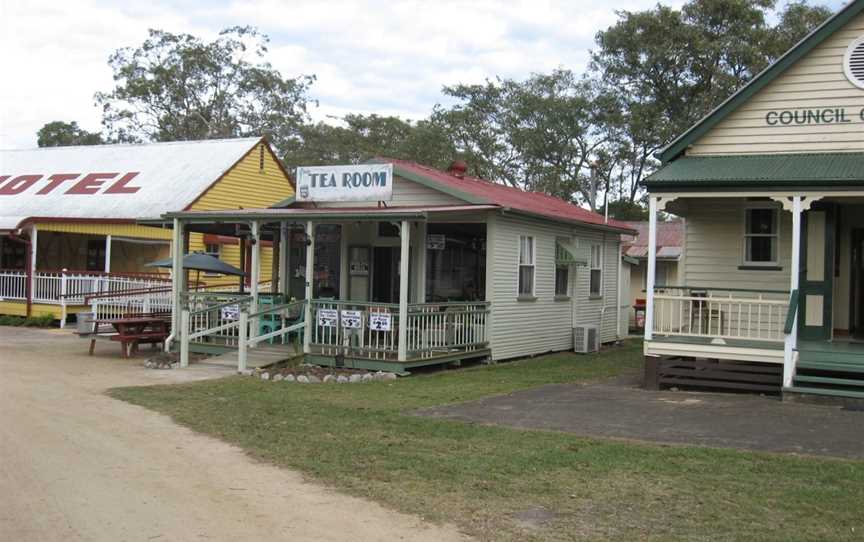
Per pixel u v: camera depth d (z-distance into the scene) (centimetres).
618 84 4425
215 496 713
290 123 5434
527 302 1970
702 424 1047
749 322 1372
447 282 1942
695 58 4016
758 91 1490
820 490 726
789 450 894
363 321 1573
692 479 768
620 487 742
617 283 2600
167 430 988
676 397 1297
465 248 1950
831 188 1273
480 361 1800
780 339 1368
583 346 2194
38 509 658
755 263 1588
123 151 3444
